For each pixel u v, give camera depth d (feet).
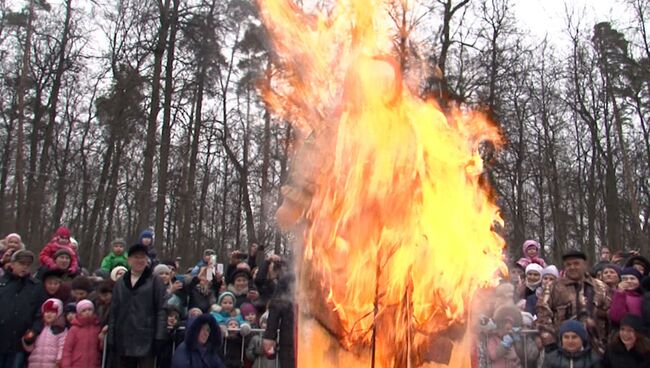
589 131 104.63
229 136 92.48
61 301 25.12
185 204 85.56
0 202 97.14
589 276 23.26
